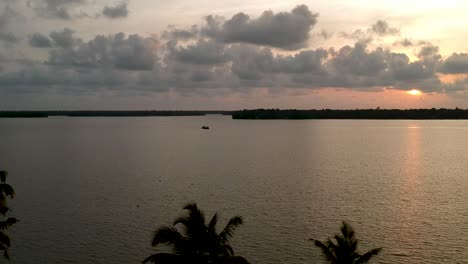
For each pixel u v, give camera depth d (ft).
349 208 242.58
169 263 96.37
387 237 193.36
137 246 180.65
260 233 197.77
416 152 570.05
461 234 197.06
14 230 199.21
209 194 278.87
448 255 173.88
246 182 323.78
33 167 406.21
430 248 180.96
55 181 325.83
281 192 286.25
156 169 394.73
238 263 95.71
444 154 545.44
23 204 247.91
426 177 352.69
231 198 266.77
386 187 305.94
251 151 570.87
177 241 97.71
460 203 255.50
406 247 181.98
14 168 399.24
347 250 115.03
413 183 323.16
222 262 95.76
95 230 200.03
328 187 304.91
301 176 354.33
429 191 291.99
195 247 97.71
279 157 499.10
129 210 235.40
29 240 186.91
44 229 201.16
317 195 276.62
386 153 554.05
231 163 441.27
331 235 194.39
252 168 402.52
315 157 501.15
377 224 212.02
